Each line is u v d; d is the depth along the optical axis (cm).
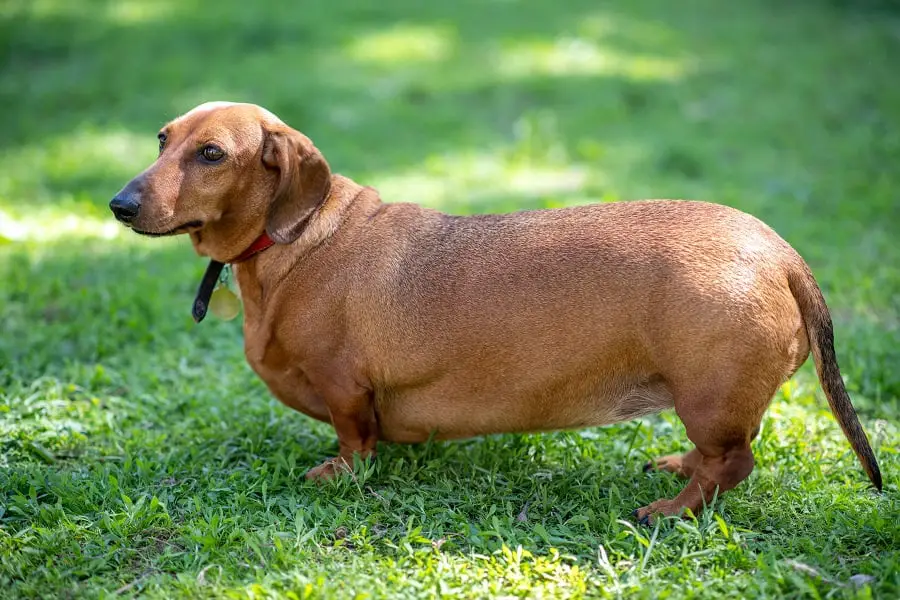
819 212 957
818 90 1409
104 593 400
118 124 1242
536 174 1095
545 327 461
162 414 591
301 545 438
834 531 453
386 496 487
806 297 455
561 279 461
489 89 1416
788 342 446
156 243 905
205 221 486
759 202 966
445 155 1152
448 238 496
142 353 671
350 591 404
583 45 1652
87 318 713
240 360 673
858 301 746
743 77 1484
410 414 502
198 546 440
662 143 1191
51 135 1210
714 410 442
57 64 1568
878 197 973
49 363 650
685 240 450
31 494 481
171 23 1792
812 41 1723
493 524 450
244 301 515
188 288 795
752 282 438
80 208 965
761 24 1861
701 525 452
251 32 1712
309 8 1936
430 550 435
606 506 484
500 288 470
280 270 497
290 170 487
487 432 500
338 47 1639
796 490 495
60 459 539
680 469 517
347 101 1345
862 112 1311
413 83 1434
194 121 487
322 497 491
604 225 470
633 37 1731
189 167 477
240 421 580
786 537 456
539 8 1967
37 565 429
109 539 447
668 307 441
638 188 1026
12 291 755
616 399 469
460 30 1773
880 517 453
